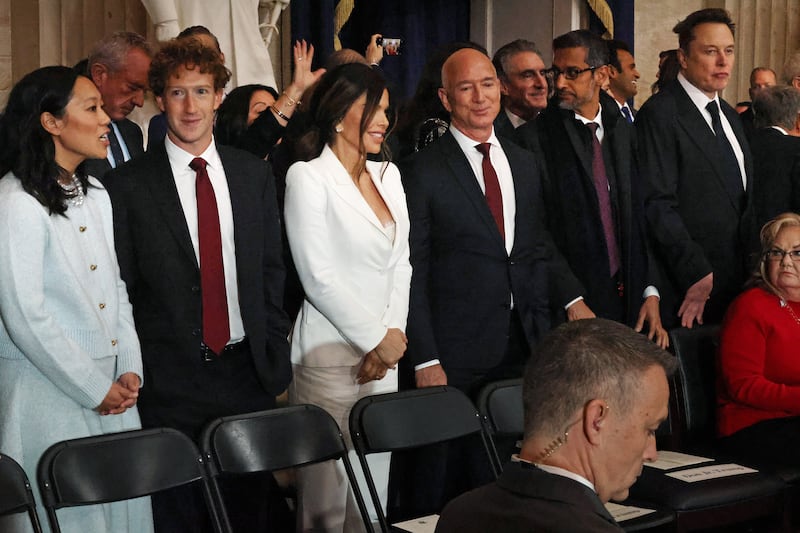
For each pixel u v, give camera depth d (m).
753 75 16.52
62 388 6.98
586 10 18.17
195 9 13.75
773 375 9.60
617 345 4.38
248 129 9.74
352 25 18.81
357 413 7.48
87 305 7.10
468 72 8.88
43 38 13.94
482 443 8.53
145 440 6.74
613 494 4.48
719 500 8.35
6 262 6.82
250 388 7.89
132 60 9.38
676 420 10.04
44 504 6.33
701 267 10.41
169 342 7.65
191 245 7.68
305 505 8.48
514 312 9.06
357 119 8.16
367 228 8.15
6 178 7.00
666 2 19.06
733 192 10.83
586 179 9.88
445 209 8.84
